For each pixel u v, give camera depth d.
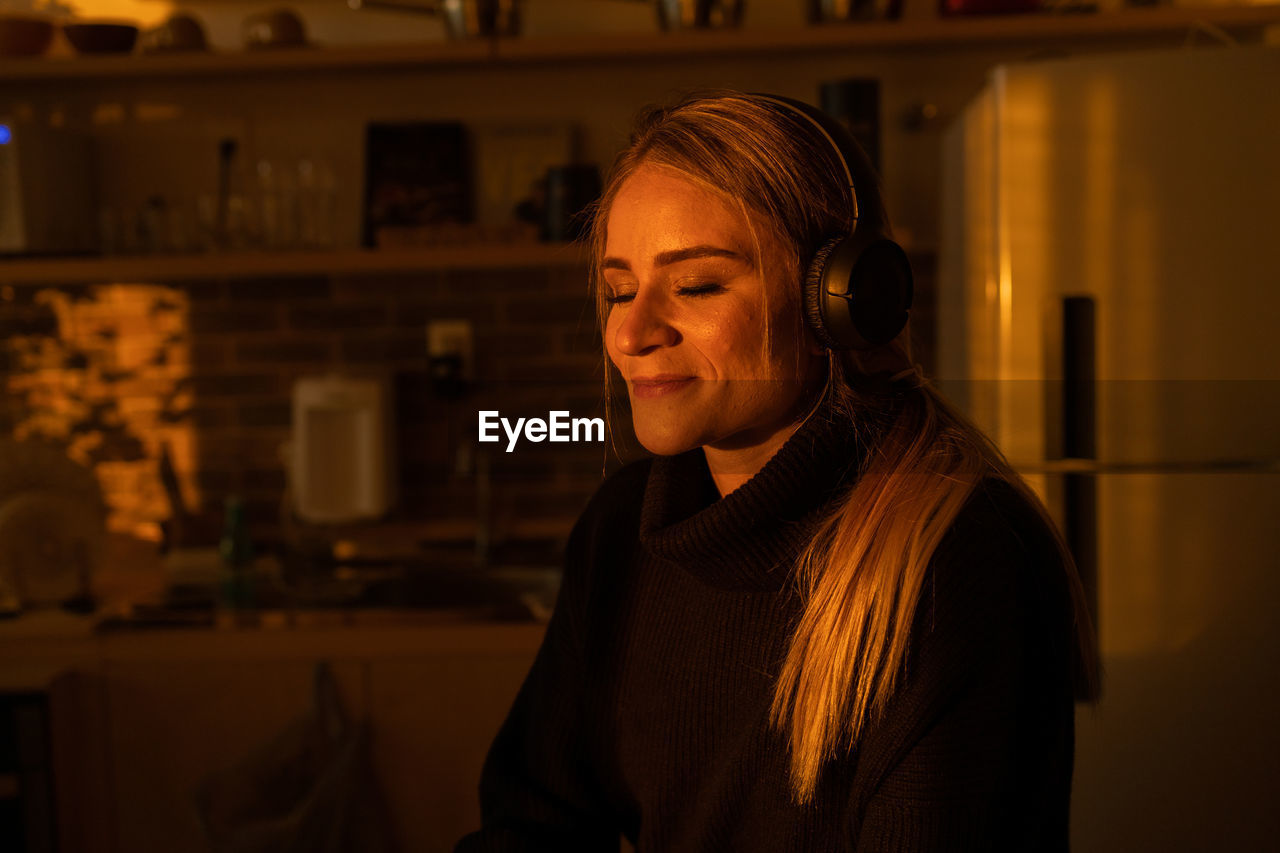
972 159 1.87
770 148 0.63
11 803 1.80
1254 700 1.60
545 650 0.89
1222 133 1.63
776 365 0.64
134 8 2.41
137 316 2.44
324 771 1.86
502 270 2.41
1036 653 0.61
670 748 0.75
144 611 1.94
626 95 2.38
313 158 2.42
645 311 0.62
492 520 2.34
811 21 2.12
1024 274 1.70
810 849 0.66
